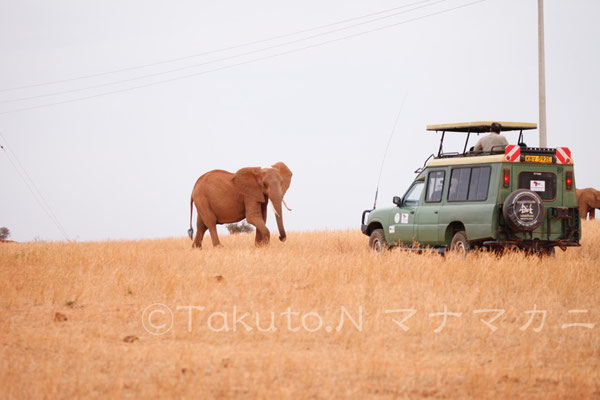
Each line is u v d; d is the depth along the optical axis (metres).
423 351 32.28
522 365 29.92
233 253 63.78
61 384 26.27
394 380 27.36
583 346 33.53
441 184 65.56
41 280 49.19
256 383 26.28
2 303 42.22
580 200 146.50
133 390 25.62
